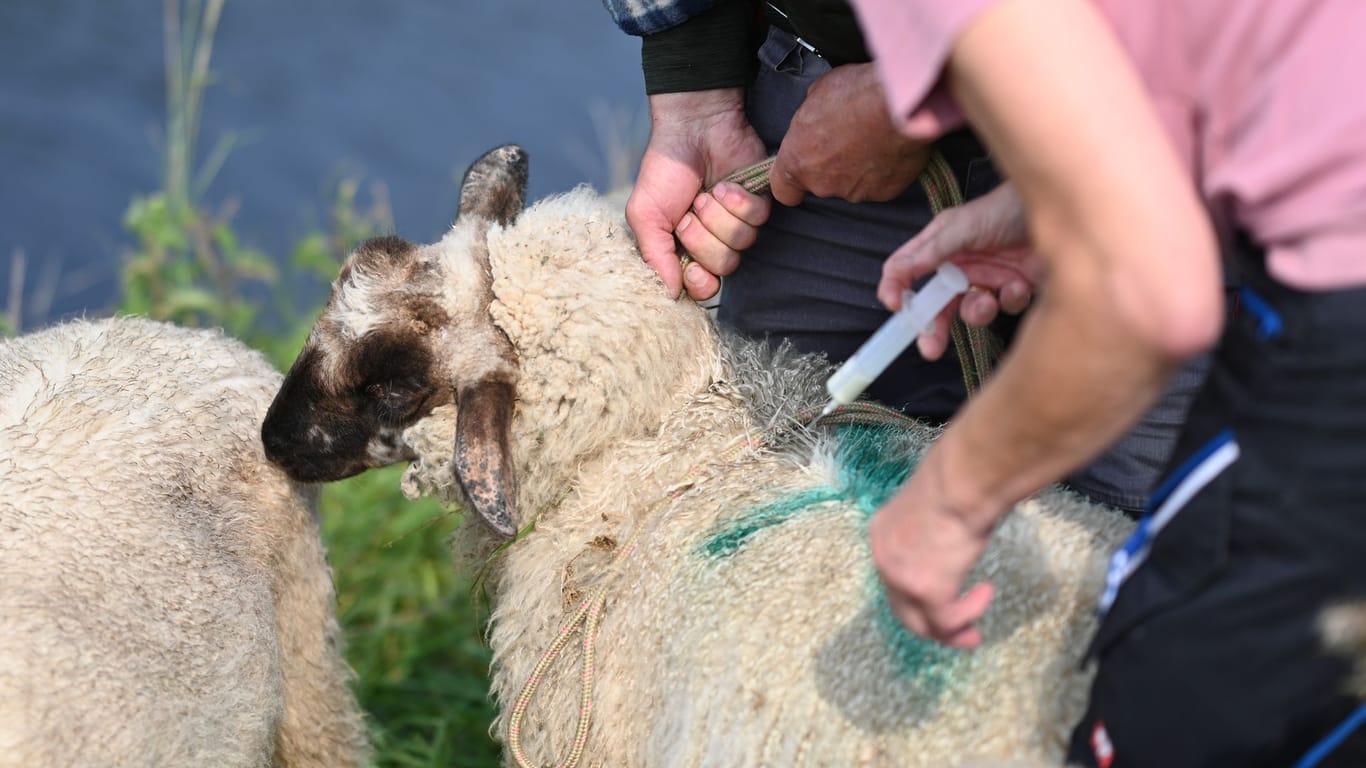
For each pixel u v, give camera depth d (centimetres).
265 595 327
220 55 1143
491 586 352
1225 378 205
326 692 366
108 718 268
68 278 834
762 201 321
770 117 338
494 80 1118
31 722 255
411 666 471
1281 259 196
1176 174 173
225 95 1070
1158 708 207
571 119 1054
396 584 495
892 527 205
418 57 1168
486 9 1285
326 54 1160
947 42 179
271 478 342
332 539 501
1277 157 192
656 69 334
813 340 353
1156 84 199
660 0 323
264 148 983
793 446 307
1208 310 170
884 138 289
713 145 333
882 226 331
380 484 521
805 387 322
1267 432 198
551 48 1198
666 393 320
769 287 353
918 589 205
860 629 248
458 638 478
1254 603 199
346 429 326
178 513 313
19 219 888
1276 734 204
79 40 1146
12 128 992
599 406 311
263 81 1097
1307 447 194
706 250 324
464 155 992
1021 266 247
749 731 249
